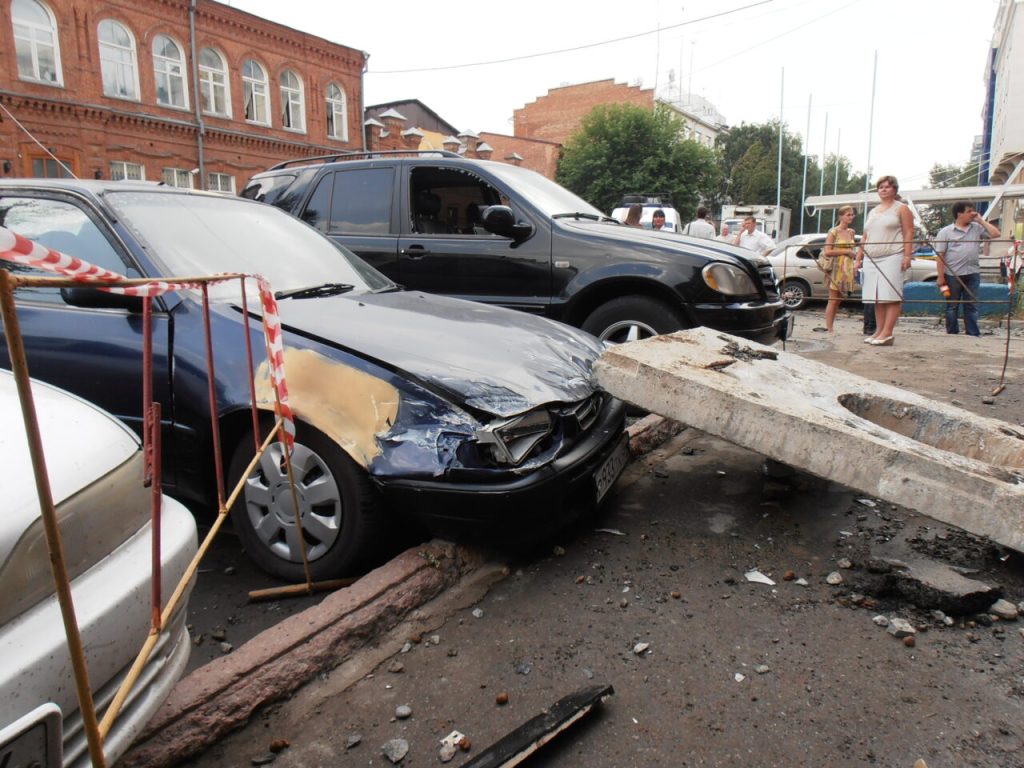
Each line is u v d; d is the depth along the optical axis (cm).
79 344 303
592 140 3972
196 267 323
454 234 573
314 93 2784
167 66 2291
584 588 278
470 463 254
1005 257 1181
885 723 201
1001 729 199
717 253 519
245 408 271
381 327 307
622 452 340
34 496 144
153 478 158
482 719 204
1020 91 2675
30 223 333
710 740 196
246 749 193
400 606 250
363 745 195
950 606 256
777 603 266
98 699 146
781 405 303
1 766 112
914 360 753
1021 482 270
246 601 278
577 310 543
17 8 1895
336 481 268
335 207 618
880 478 275
